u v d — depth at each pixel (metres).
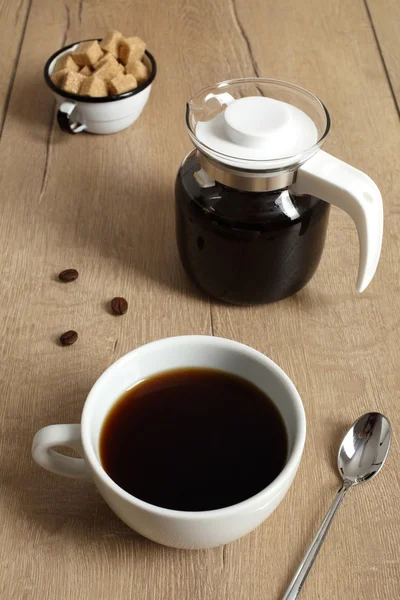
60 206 0.89
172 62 1.04
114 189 0.90
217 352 0.69
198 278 0.79
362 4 1.13
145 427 0.68
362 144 0.94
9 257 0.84
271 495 0.62
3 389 0.75
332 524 0.68
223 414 0.68
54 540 0.67
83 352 0.77
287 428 0.66
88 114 0.93
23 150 0.94
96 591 0.66
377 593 0.66
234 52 1.06
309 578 0.66
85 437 0.63
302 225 0.75
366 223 0.73
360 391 0.75
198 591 0.66
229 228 0.75
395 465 0.71
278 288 0.78
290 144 0.73
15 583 0.66
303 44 1.08
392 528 0.68
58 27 1.09
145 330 0.79
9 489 0.70
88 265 0.84
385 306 0.81
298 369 0.76
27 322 0.79
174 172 0.92
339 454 0.71
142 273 0.83
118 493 0.61
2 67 1.04
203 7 1.12
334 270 0.84
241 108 0.75
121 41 0.97
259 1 1.13
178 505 0.64
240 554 0.67
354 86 1.02
